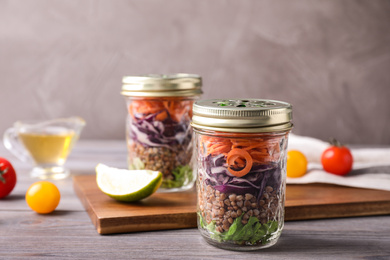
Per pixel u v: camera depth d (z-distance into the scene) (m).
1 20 1.08
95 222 0.65
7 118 1.11
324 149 0.82
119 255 0.59
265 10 1.09
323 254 0.59
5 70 1.09
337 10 1.10
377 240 0.62
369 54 1.11
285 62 1.11
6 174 0.72
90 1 1.08
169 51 1.09
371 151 0.84
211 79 1.11
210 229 0.60
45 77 1.10
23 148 0.85
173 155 0.71
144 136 0.71
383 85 1.12
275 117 0.57
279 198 0.60
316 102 1.12
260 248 0.60
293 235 0.63
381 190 0.72
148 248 0.60
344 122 1.13
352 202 0.68
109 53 1.09
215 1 1.09
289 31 1.10
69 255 0.59
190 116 0.72
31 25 1.08
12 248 0.60
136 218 0.64
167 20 1.09
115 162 0.89
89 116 1.11
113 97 1.11
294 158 0.75
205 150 0.59
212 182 0.59
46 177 0.82
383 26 1.11
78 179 0.77
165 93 0.69
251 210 0.58
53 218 0.68
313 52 1.11
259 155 0.58
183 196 0.71
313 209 0.67
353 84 1.12
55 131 0.84
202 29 1.09
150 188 0.67
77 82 1.10
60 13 1.08
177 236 0.63
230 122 0.57
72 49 1.09
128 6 1.08
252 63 1.11
